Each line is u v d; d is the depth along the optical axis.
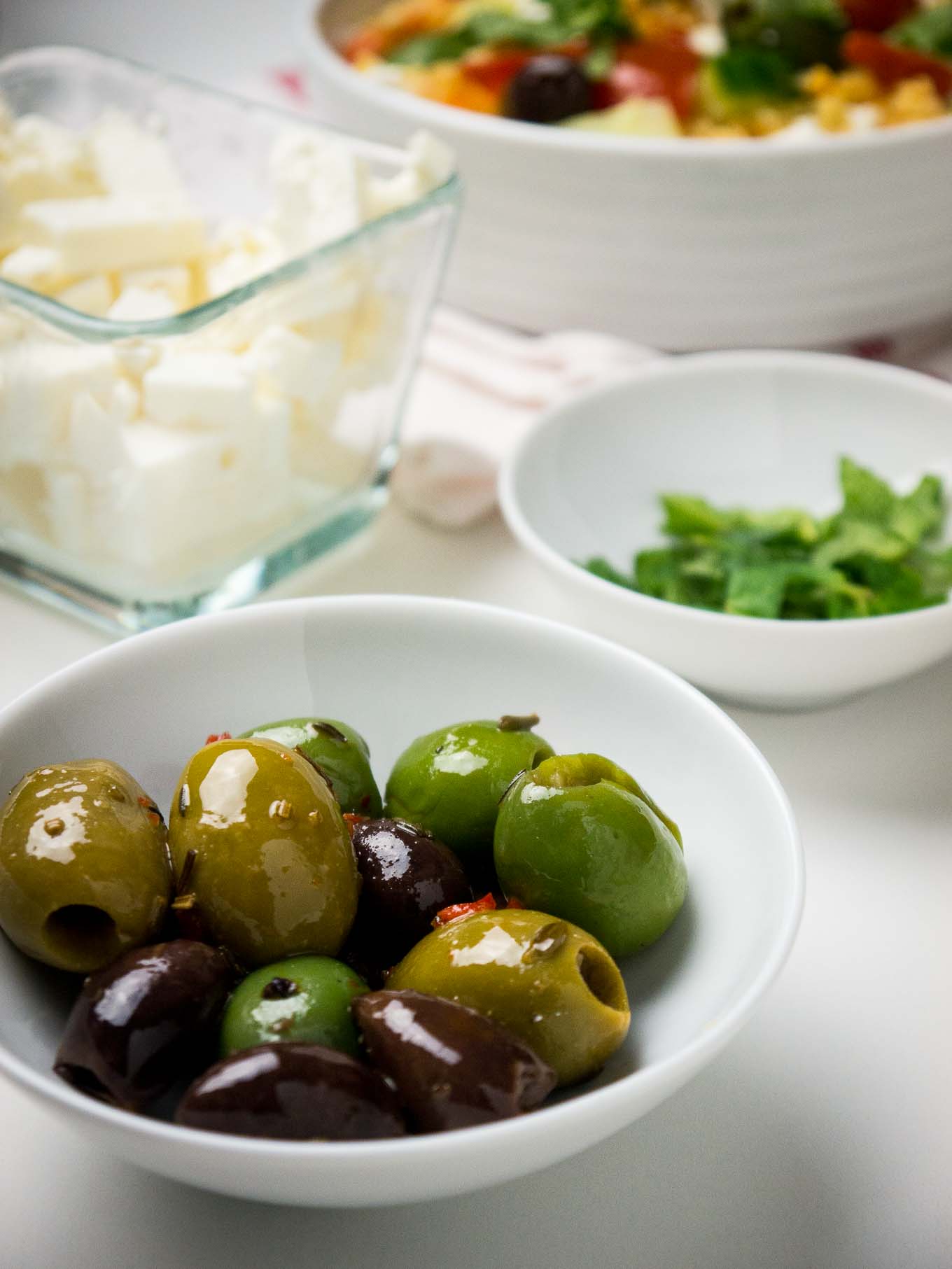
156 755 0.30
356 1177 0.22
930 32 0.60
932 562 0.39
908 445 0.42
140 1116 0.23
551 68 0.54
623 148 0.46
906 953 0.31
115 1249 0.25
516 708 0.31
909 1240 0.26
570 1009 0.24
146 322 0.34
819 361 0.43
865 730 0.36
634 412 0.43
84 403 0.35
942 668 0.39
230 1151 0.22
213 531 0.37
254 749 0.26
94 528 0.37
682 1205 0.26
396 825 0.27
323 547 0.41
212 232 0.46
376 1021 0.23
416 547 0.42
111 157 0.42
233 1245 0.25
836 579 0.37
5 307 0.35
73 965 0.25
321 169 0.40
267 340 0.37
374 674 0.32
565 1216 0.26
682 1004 0.26
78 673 0.29
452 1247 0.25
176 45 0.73
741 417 0.44
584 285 0.50
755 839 0.28
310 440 0.39
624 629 0.35
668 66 0.57
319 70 0.53
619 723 0.30
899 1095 0.28
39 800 0.26
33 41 0.72
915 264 0.50
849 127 0.55
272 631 0.31
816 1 0.60
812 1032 0.29
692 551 0.40
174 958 0.24
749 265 0.49
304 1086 0.22
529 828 0.26
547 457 0.41
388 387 0.41
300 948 0.25
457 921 0.25
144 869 0.25
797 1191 0.26
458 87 0.56
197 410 0.36
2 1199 0.26
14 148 0.42
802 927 0.31
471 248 0.51
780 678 0.34
